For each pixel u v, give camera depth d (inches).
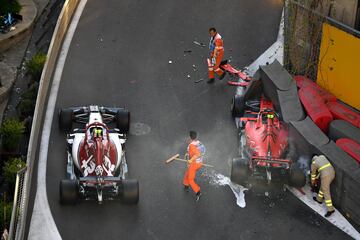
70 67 1295.5
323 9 1165.7
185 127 1157.7
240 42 1403.8
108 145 989.2
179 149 1109.1
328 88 1197.7
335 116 1111.6
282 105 1115.9
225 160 1091.3
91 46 1364.4
